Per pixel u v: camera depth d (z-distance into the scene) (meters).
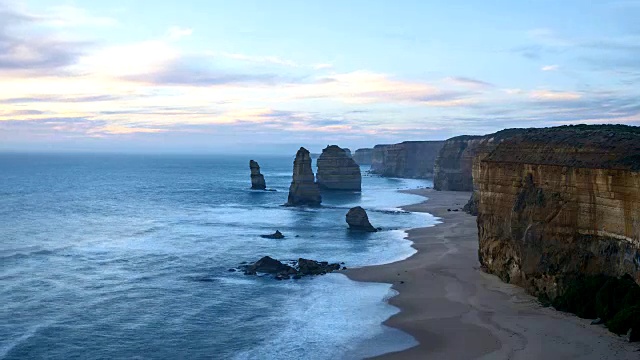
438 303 47.75
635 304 37.50
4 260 65.19
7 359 36.34
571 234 44.91
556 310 43.44
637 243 38.53
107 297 50.88
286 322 44.12
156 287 54.69
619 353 33.88
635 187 38.78
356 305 48.38
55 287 53.91
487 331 39.84
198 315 45.91
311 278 58.47
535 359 33.97
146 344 39.38
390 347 38.12
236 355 37.25
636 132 51.31
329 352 37.59
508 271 52.97
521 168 51.28
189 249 75.06
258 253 72.62
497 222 54.69
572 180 45.06
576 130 52.34
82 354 37.50
